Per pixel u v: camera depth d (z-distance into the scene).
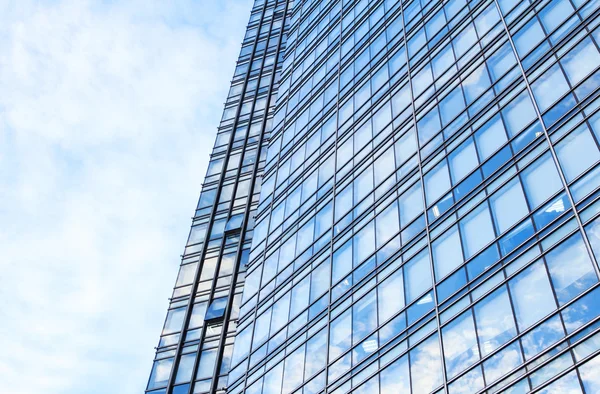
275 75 65.69
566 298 19.59
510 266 22.20
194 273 48.44
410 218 28.80
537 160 23.64
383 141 34.50
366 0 48.03
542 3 28.30
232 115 63.09
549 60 25.98
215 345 42.34
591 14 25.16
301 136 44.84
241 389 33.69
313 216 37.00
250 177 54.41
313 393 28.17
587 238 19.95
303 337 31.19
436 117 31.28
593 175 21.00
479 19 32.47
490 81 28.89
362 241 31.23
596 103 22.47
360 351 26.98
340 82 43.94
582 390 17.73
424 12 38.66
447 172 28.17
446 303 24.05
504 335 20.94
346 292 30.12
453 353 22.45
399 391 23.81
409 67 36.53
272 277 37.44
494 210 24.31
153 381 41.97
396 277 27.50
